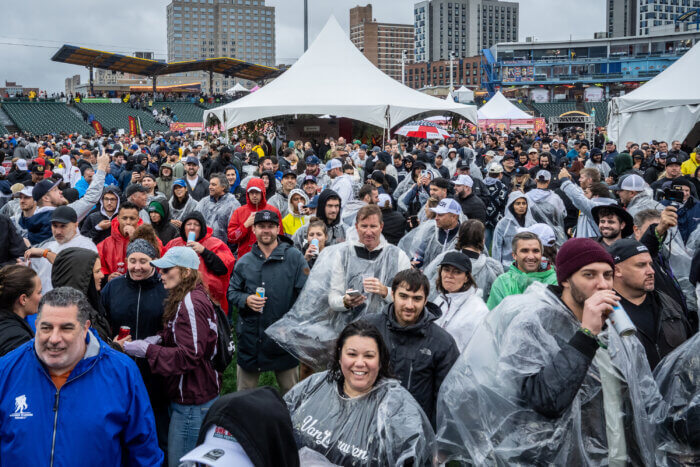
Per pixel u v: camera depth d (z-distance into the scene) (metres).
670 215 4.05
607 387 2.64
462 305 3.96
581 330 2.47
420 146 18.16
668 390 2.82
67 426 2.65
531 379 2.55
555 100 98.38
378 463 2.50
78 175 12.08
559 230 7.44
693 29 106.44
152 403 3.84
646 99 16.77
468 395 2.81
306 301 4.40
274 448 1.88
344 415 2.65
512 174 11.66
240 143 19.44
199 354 3.58
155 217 6.09
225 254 5.45
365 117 16.28
